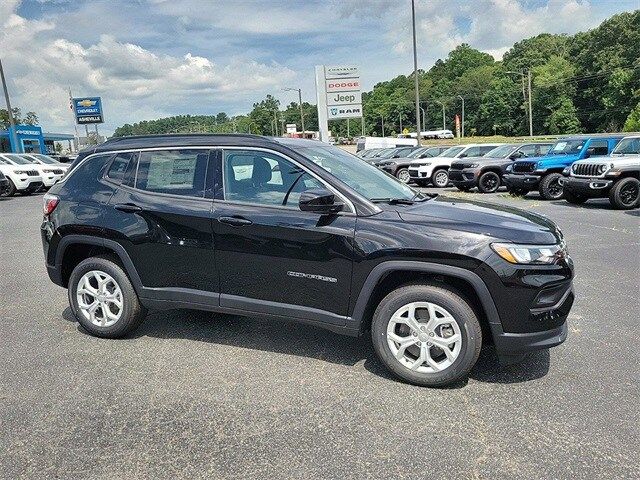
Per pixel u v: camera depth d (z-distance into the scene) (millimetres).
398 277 3766
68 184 4715
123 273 4457
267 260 3928
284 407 3406
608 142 14859
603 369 3861
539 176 15109
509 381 3711
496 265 3381
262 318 4086
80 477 2729
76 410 3391
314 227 3754
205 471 2762
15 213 14133
